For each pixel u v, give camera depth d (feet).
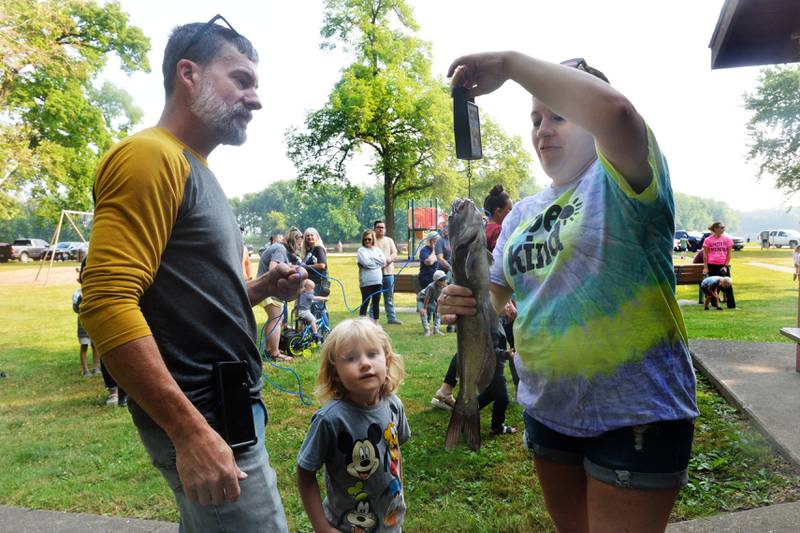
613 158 5.05
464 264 5.63
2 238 313.53
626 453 5.54
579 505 6.65
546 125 6.23
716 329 31.37
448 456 14.37
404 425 9.11
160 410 5.11
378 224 39.01
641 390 5.53
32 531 11.57
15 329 41.55
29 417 19.97
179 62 6.11
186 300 5.74
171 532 11.43
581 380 5.73
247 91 6.37
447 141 124.36
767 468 12.64
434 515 11.46
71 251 170.91
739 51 21.20
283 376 24.16
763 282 67.62
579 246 5.74
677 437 5.55
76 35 114.93
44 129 114.21
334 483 8.45
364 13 117.29
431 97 121.60
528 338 6.25
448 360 26.32
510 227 7.01
